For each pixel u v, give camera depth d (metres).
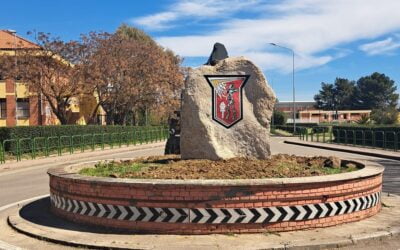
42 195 12.30
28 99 45.00
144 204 7.31
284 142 45.38
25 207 9.98
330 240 6.77
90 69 38.78
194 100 10.35
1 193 13.19
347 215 7.80
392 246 6.78
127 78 43.53
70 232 7.50
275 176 8.38
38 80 37.38
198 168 9.11
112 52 42.38
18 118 45.03
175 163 9.91
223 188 7.11
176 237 7.02
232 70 10.41
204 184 7.09
